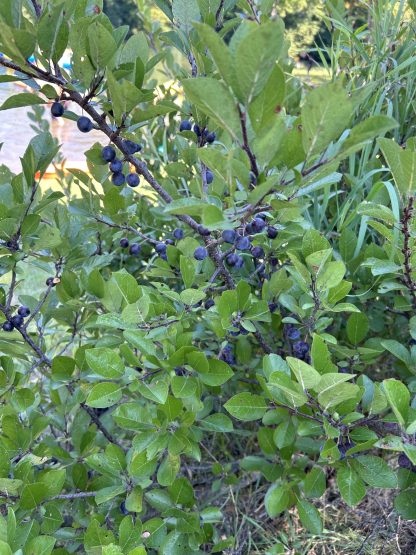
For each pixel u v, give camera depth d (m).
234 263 1.78
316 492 1.82
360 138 1.06
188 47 1.88
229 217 1.26
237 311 1.77
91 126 1.55
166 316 1.70
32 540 1.44
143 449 1.61
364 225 2.12
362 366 2.10
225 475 2.35
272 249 2.01
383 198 2.17
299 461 2.09
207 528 1.95
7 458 1.63
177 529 1.84
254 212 1.28
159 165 3.08
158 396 1.54
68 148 5.63
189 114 2.15
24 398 1.88
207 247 1.60
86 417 2.29
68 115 1.54
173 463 1.77
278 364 1.69
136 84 1.55
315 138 1.09
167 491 1.96
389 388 1.42
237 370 2.42
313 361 1.56
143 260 2.94
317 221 2.35
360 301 2.27
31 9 1.58
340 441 1.61
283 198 1.48
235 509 2.37
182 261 1.72
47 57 1.39
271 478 2.04
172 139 3.14
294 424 1.82
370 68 2.69
